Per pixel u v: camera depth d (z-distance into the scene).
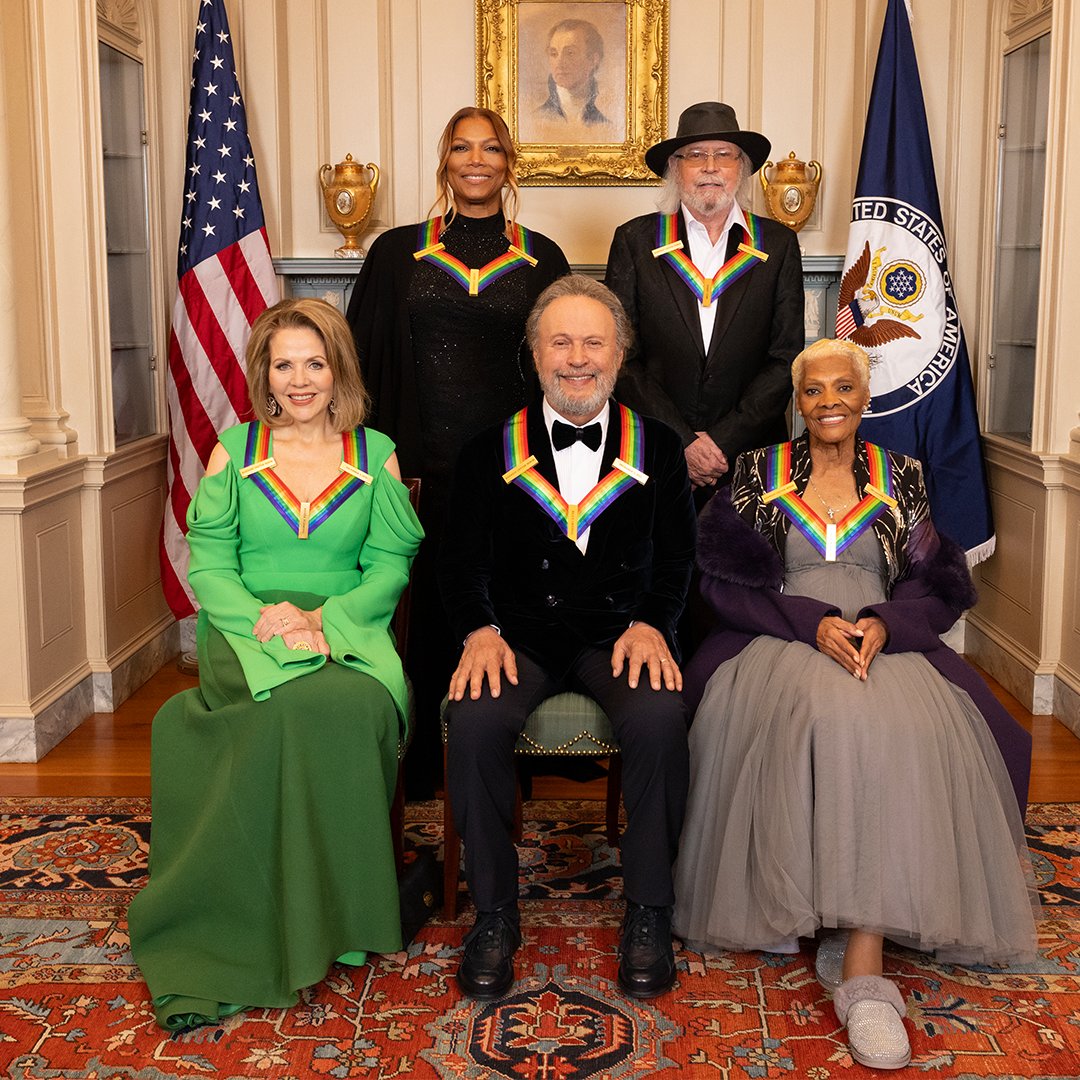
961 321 5.19
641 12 5.25
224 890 2.69
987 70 5.02
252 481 3.03
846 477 3.08
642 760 2.66
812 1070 2.40
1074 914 3.01
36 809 3.66
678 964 2.81
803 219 5.19
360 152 5.44
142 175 5.01
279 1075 2.39
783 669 2.82
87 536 4.47
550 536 2.97
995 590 4.99
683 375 3.88
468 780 2.67
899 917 2.55
